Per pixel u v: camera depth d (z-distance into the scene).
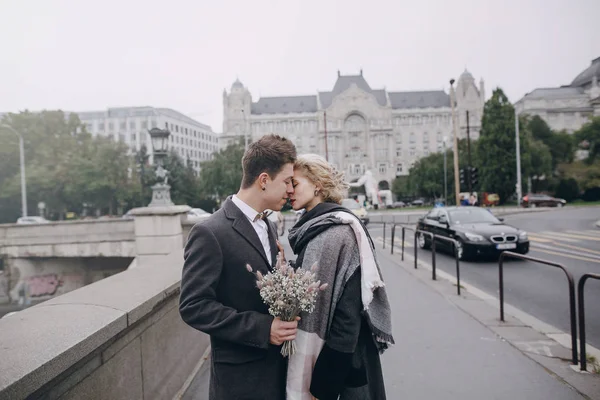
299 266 2.00
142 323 2.83
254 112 124.00
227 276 1.85
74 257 17.00
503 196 54.06
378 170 116.69
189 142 130.00
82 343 1.88
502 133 52.62
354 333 1.85
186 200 64.12
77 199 54.38
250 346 1.80
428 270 9.79
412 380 3.70
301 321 1.88
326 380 1.82
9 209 51.34
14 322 2.16
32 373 1.54
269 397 1.84
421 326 5.27
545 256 11.48
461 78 124.75
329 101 124.31
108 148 57.94
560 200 42.34
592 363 3.92
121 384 2.48
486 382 3.60
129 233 15.75
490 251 11.03
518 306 6.47
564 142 65.25
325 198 2.26
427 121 122.69
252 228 1.95
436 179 68.94
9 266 17.16
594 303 6.56
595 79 103.38
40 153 52.84
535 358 4.10
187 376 3.88
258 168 1.94
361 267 1.93
